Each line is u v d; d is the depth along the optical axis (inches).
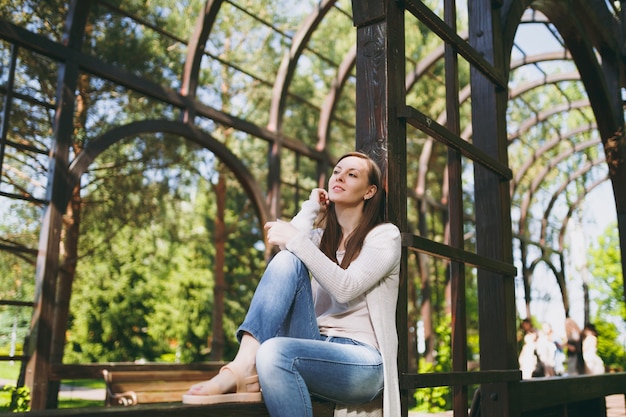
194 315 641.0
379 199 77.5
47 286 207.2
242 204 540.1
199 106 276.8
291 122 369.7
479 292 111.7
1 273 311.7
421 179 432.5
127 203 373.4
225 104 366.3
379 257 71.0
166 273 654.5
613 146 179.3
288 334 68.5
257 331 64.3
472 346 515.5
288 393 60.8
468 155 97.4
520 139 506.0
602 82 174.4
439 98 421.1
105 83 312.3
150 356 650.2
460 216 92.6
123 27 292.5
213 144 282.0
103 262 588.7
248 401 61.6
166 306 645.9
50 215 211.9
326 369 64.2
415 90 411.2
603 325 511.2
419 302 517.0
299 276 67.9
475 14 122.5
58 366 211.3
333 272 67.6
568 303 596.1
